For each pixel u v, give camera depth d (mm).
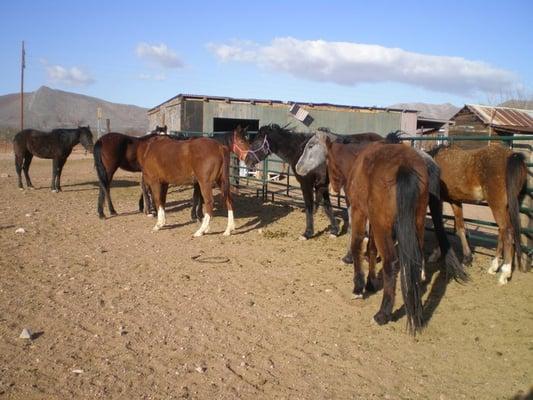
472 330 4738
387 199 4387
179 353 4160
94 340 4352
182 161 8555
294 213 11156
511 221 5719
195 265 6879
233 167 14484
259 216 10766
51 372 3752
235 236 8750
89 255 7230
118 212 11008
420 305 4285
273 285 6078
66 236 8453
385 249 4562
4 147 39156
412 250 4180
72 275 6234
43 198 12945
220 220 10227
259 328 4754
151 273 6441
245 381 3734
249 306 5332
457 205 6898
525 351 4277
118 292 5645
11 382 3576
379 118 23453
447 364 4102
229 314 5086
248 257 7379
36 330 4508
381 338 4574
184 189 15055
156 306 5246
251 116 21078
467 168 6289
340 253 7672
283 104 21469
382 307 4805
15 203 11922
